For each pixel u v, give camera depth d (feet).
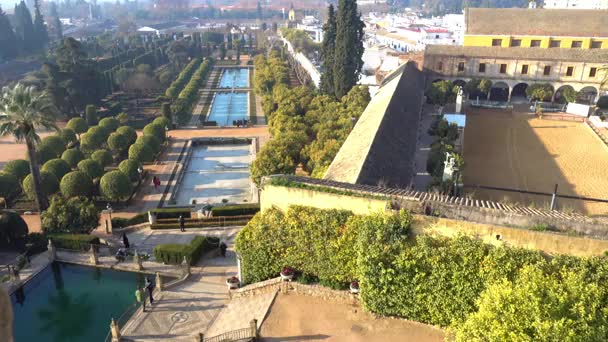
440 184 118.93
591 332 51.90
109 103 299.99
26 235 115.75
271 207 85.76
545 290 57.00
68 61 269.44
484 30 278.46
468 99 254.47
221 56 493.77
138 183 167.84
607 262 60.85
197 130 240.94
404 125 155.43
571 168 161.38
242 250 86.63
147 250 112.37
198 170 190.19
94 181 160.45
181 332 78.43
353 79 227.20
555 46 270.46
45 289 99.96
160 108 294.87
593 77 239.71
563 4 497.46
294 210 82.58
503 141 190.49
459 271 67.56
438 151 138.72
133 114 280.51
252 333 71.26
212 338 70.74
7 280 96.58
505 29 277.23
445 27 527.40
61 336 86.94
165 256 102.42
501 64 251.60
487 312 56.29
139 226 128.26
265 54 513.86
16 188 150.30
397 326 73.31
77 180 143.95
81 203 119.65
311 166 148.46
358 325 73.92
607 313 55.62
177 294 90.12
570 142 188.34
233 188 170.91
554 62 243.19
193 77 357.41
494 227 66.80
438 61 259.80
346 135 156.46
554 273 61.57
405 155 134.72
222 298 88.43
